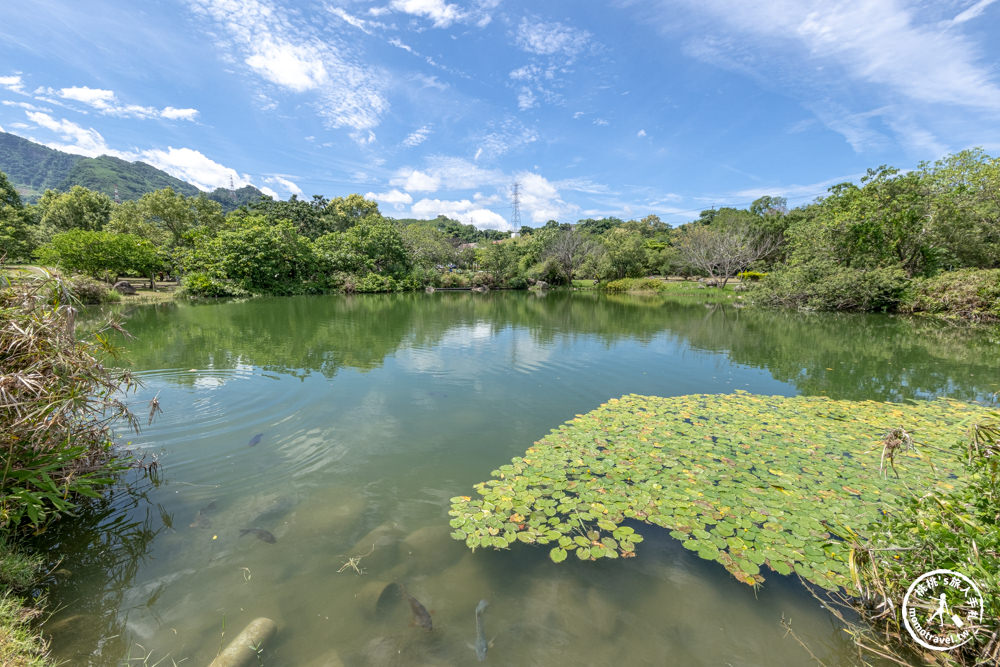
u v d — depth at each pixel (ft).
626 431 20.68
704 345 44.86
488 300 106.63
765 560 11.35
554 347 43.19
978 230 69.10
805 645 8.97
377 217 192.13
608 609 9.89
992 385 29.96
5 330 11.17
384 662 8.39
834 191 86.94
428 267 165.17
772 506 13.94
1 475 10.88
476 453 18.28
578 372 32.96
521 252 194.70
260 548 11.85
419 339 46.62
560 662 8.49
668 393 27.71
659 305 93.40
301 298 98.22
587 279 190.39
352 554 11.64
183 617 9.46
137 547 11.81
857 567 10.35
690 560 11.54
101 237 88.79
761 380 31.09
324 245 129.29
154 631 9.07
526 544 12.20
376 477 16.05
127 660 8.32
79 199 132.98
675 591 10.44
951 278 65.77
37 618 9.26
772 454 18.15
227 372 30.07
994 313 59.06
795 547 11.84
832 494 14.74
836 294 75.31
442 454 18.12
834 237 82.12
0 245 91.61
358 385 28.04
